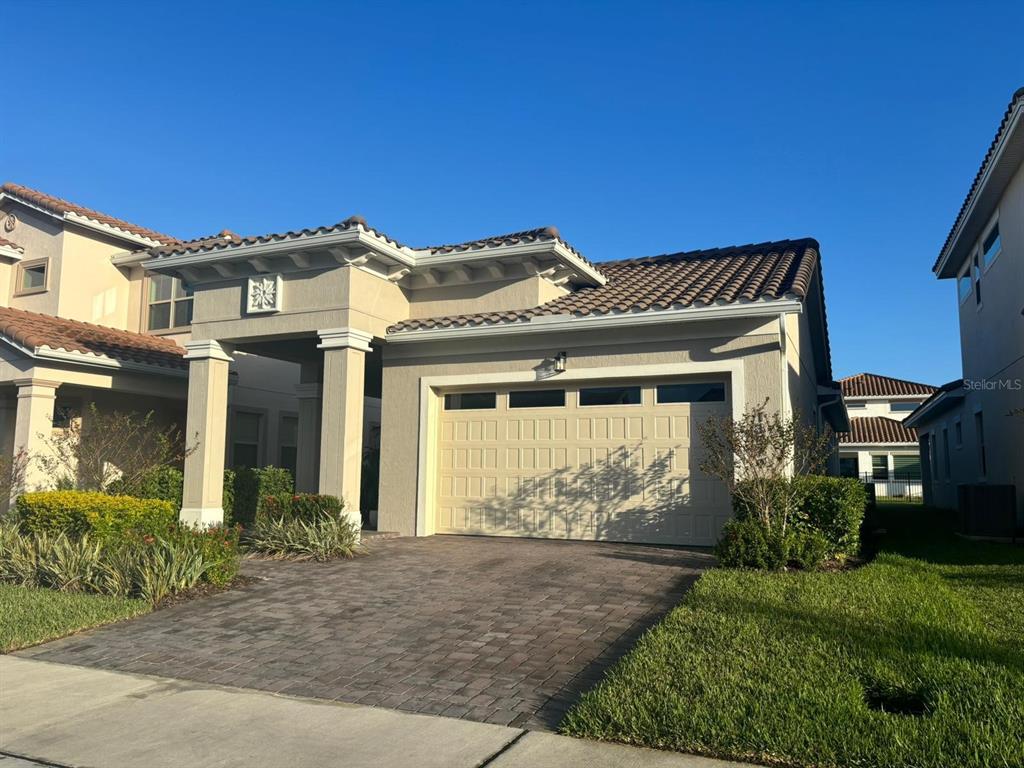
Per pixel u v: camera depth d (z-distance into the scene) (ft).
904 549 40.14
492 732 16.72
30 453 47.85
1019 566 33.55
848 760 14.11
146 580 29.43
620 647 22.57
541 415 44.04
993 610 25.29
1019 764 13.60
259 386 67.05
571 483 42.83
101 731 17.29
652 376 40.88
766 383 38.34
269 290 45.27
